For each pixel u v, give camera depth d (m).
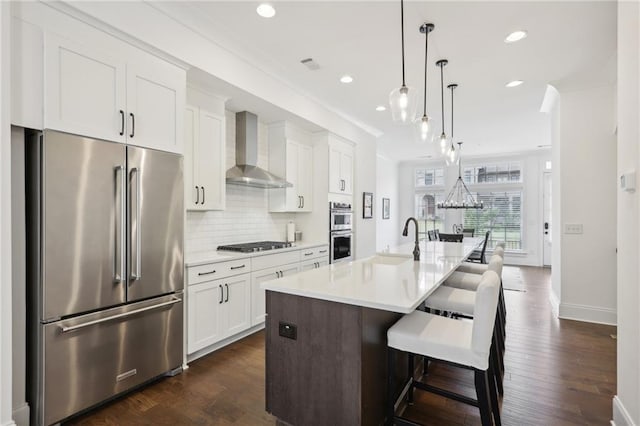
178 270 2.52
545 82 3.73
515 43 2.86
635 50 1.68
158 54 2.38
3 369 1.66
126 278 2.17
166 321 2.44
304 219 4.78
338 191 4.84
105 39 2.09
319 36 2.77
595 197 3.72
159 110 2.40
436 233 6.78
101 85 2.06
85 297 1.97
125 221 2.17
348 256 5.07
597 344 3.09
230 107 3.60
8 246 1.68
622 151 1.86
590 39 2.80
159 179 2.38
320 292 1.69
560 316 3.89
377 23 2.57
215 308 2.89
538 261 7.71
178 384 2.38
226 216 3.77
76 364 1.94
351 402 1.63
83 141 1.96
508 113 4.85
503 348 2.86
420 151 7.83
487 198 8.32
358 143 5.38
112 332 2.11
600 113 3.69
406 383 2.17
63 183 1.88
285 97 3.70
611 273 3.66
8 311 1.68
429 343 1.61
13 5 1.72
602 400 2.16
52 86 1.85
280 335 1.87
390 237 8.91
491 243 8.22
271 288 1.85
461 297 2.35
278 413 1.88
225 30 2.69
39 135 1.82
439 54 3.07
